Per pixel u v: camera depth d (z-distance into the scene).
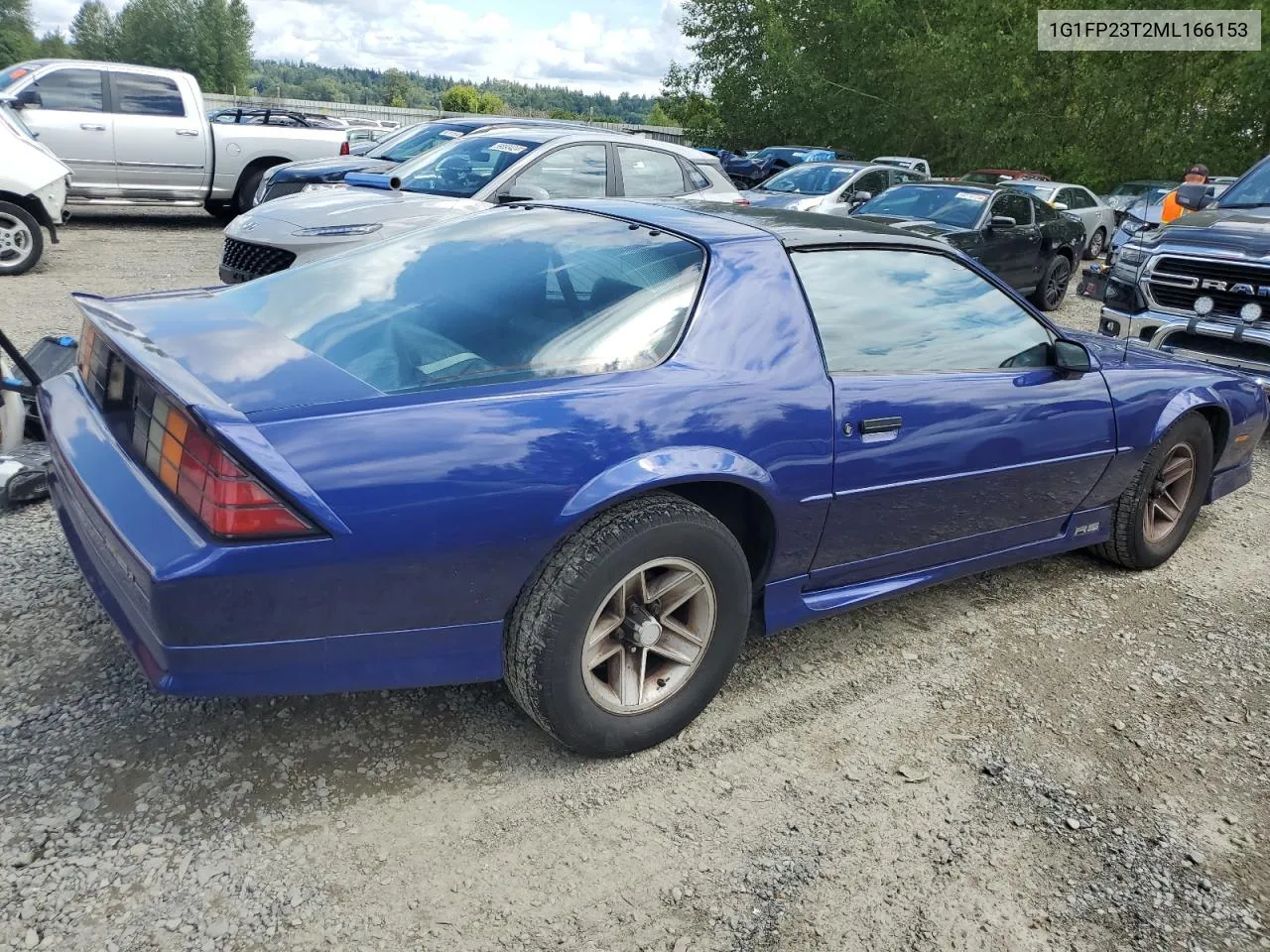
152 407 2.14
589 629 2.34
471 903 2.04
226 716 2.55
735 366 2.59
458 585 2.19
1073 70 24.56
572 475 2.23
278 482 1.92
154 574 1.90
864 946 2.03
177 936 1.87
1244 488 5.48
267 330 2.52
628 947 1.97
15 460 3.71
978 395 3.11
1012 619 3.62
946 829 2.42
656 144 8.32
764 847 2.29
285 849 2.13
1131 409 3.67
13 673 2.62
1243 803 2.62
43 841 2.06
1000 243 9.99
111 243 10.90
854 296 2.95
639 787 2.46
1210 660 3.41
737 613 2.64
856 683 3.07
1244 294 5.86
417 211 6.74
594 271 2.67
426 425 2.11
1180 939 2.13
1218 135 23.17
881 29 29.73
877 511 2.94
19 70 11.28
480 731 2.62
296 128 12.87
